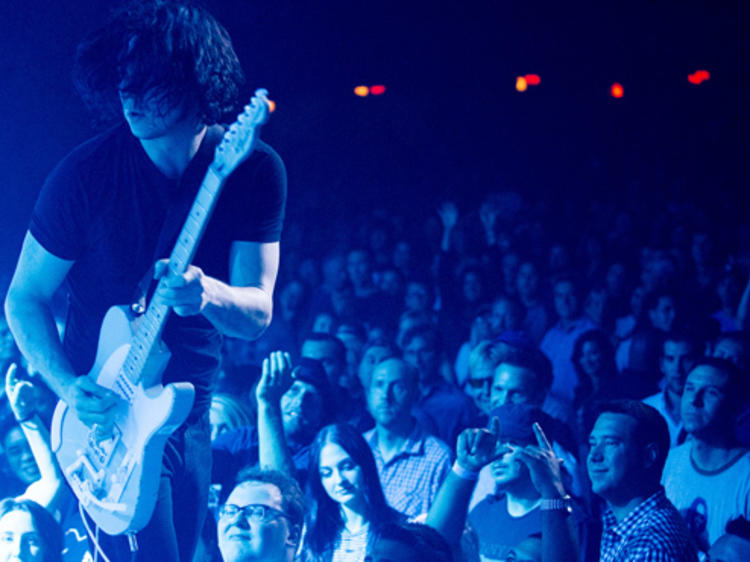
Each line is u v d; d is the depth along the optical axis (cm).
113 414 255
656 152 1867
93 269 266
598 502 462
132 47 240
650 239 1292
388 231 1342
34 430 430
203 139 257
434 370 664
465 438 358
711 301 845
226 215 261
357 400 646
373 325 895
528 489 430
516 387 524
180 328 265
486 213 1354
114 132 262
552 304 907
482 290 931
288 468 399
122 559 275
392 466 521
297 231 1348
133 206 258
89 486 267
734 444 455
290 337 837
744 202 1470
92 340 270
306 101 1733
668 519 355
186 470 275
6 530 394
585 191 1748
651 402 586
